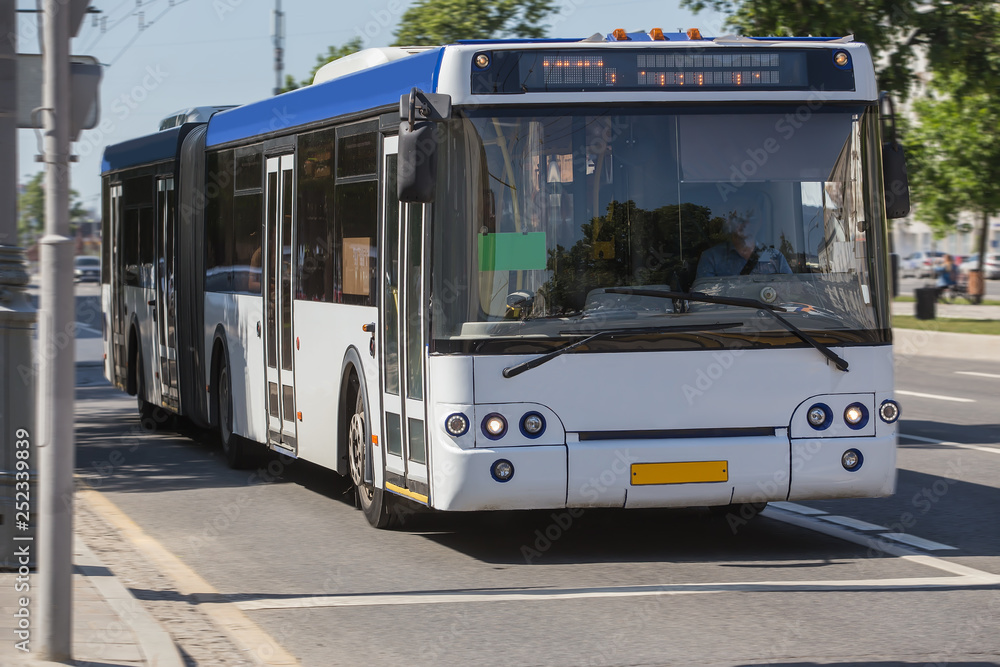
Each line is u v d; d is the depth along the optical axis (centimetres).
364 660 677
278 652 692
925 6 2781
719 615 763
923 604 784
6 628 691
